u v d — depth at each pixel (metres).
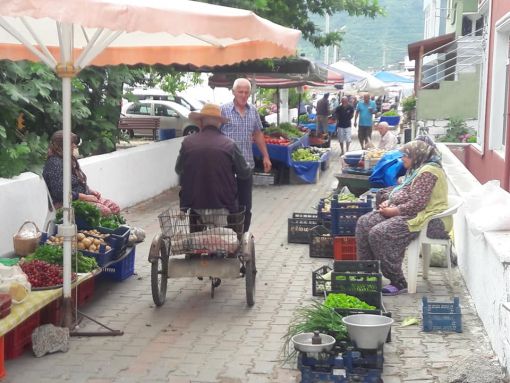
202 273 7.14
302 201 14.06
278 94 23.05
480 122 15.31
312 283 7.57
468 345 6.00
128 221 11.50
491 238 6.05
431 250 8.59
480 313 6.61
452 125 18.80
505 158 10.83
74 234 6.16
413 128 21.61
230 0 13.95
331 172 18.92
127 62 8.31
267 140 16.17
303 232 10.07
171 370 5.57
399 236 7.42
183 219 7.16
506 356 5.23
